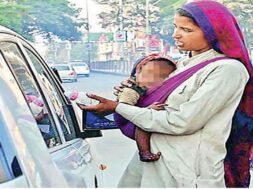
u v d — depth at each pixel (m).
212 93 2.42
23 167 1.62
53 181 1.78
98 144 9.02
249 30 15.79
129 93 2.59
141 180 2.59
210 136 2.44
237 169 2.62
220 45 2.52
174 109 2.47
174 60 2.78
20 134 1.73
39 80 2.89
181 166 2.44
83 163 2.87
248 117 2.59
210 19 2.51
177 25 2.59
